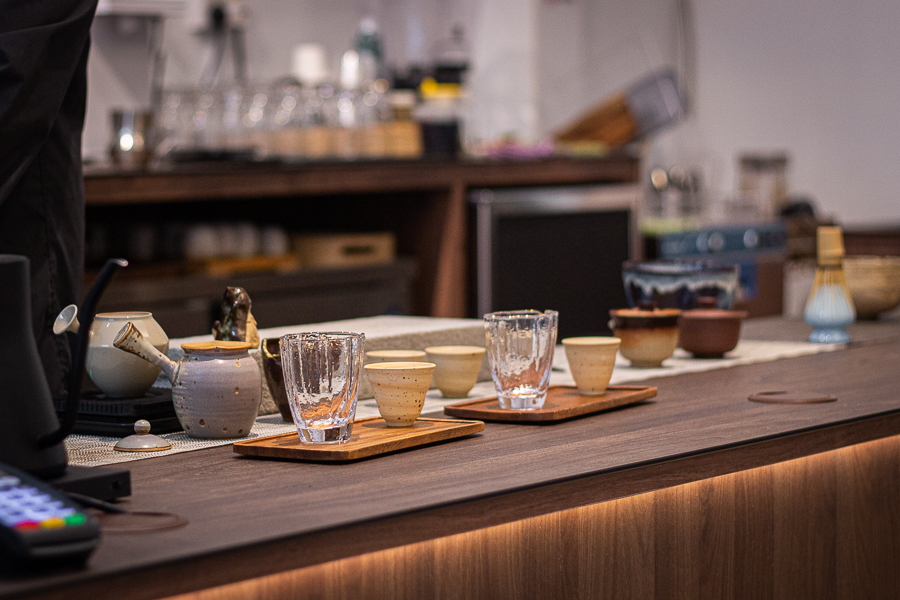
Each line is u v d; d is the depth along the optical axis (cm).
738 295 521
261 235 420
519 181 478
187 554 82
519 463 116
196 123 413
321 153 439
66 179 169
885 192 625
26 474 86
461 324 180
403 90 504
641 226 516
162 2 400
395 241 475
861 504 161
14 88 153
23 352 95
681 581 137
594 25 639
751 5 664
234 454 122
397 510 96
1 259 96
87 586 77
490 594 118
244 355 132
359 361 123
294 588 101
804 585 153
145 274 375
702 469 122
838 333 214
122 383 138
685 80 678
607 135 566
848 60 633
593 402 146
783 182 598
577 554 125
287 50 511
